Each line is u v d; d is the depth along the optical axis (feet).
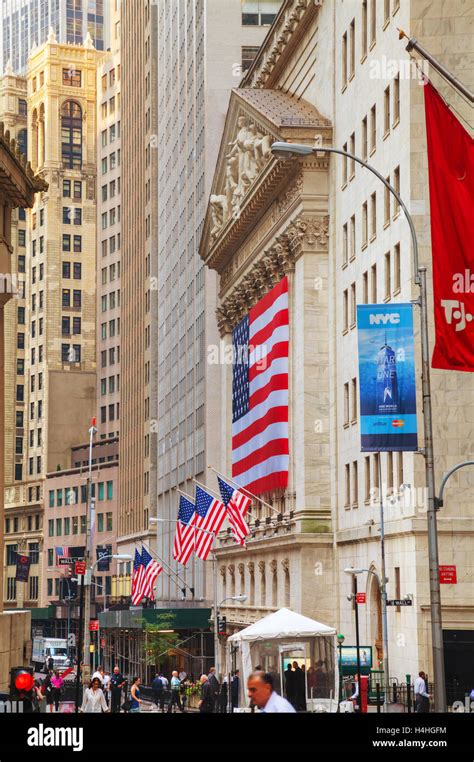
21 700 63.72
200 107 351.87
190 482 360.69
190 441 361.92
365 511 200.85
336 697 130.52
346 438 216.33
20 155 118.21
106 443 580.71
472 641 168.86
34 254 653.30
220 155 307.37
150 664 313.12
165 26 444.55
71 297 638.53
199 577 343.26
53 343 630.74
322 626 132.46
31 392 640.99
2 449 124.98
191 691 246.47
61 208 641.81
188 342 371.15
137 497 481.46
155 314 468.34
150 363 466.29
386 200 192.34
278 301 246.06
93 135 651.66
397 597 182.29
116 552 526.98
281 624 132.16
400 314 115.24
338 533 218.59
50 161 642.22
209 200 313.12
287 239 240.94
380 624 194.18
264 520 258.57
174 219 410.93
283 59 273.13
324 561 222.48
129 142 535.60
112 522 538.47
